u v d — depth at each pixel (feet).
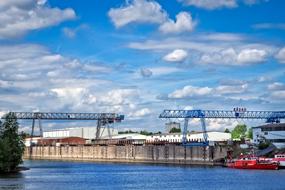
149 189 548.72
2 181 612.70
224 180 630.74
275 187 541.34
